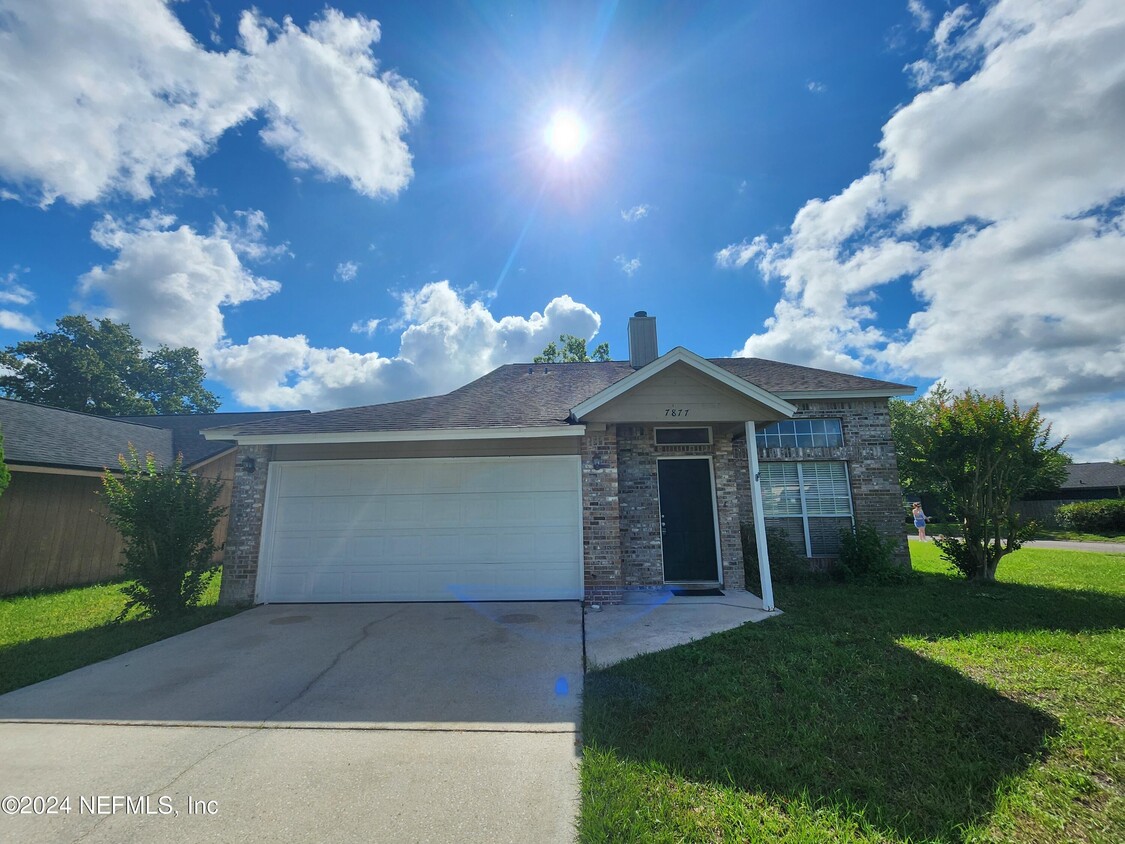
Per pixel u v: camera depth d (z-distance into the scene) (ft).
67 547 35.99
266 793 9.53
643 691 14.03
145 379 125.59
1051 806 8.66
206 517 25.98
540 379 39.06
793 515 34.83
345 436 26.61
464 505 27.45
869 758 10.34
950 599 25.66
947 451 33.09
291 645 19.33
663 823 8.32
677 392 25.55
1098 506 84.17
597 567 26.50
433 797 9.34
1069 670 14.88
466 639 19.69
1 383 100.99
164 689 15.12
